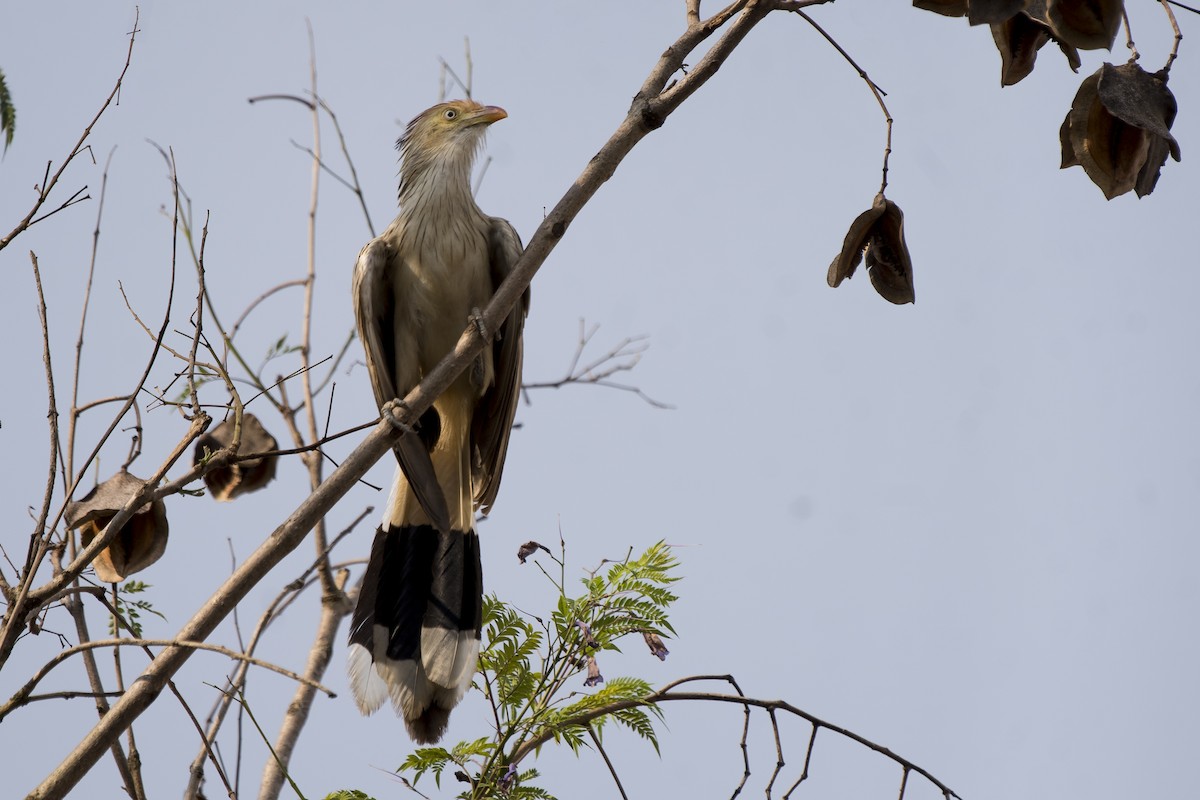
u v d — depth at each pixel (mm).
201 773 7211
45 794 5758
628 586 7320
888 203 6285
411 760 7074
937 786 6703
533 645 7402
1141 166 5293
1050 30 5555
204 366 6957
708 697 6887
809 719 6758
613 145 6953
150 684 6008
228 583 6320
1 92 6586
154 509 6938
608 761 6809
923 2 5816
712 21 7012
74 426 6957
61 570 6812
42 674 5766
